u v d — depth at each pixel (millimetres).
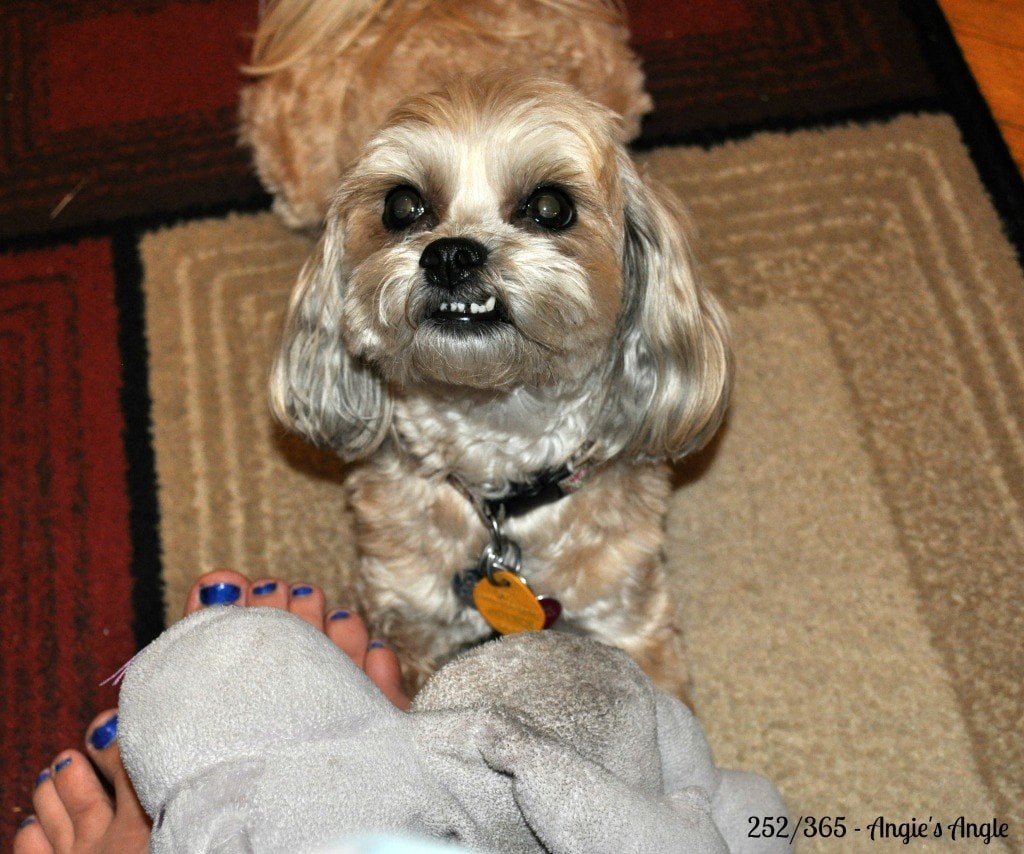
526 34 2309
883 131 2639
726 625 2162
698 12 2842
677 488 2305
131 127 2764
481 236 1700
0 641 2166
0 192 2686
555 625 2064
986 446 2281
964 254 2486
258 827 1159
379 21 2445
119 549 2252
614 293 1817
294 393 2068
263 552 2270
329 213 1951
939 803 1948
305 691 1243
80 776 1882
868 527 2221
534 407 1879
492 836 1277
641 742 1341
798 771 2000
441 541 2004
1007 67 2707
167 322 2488
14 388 2426
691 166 2627
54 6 2920
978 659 2072
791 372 2387
